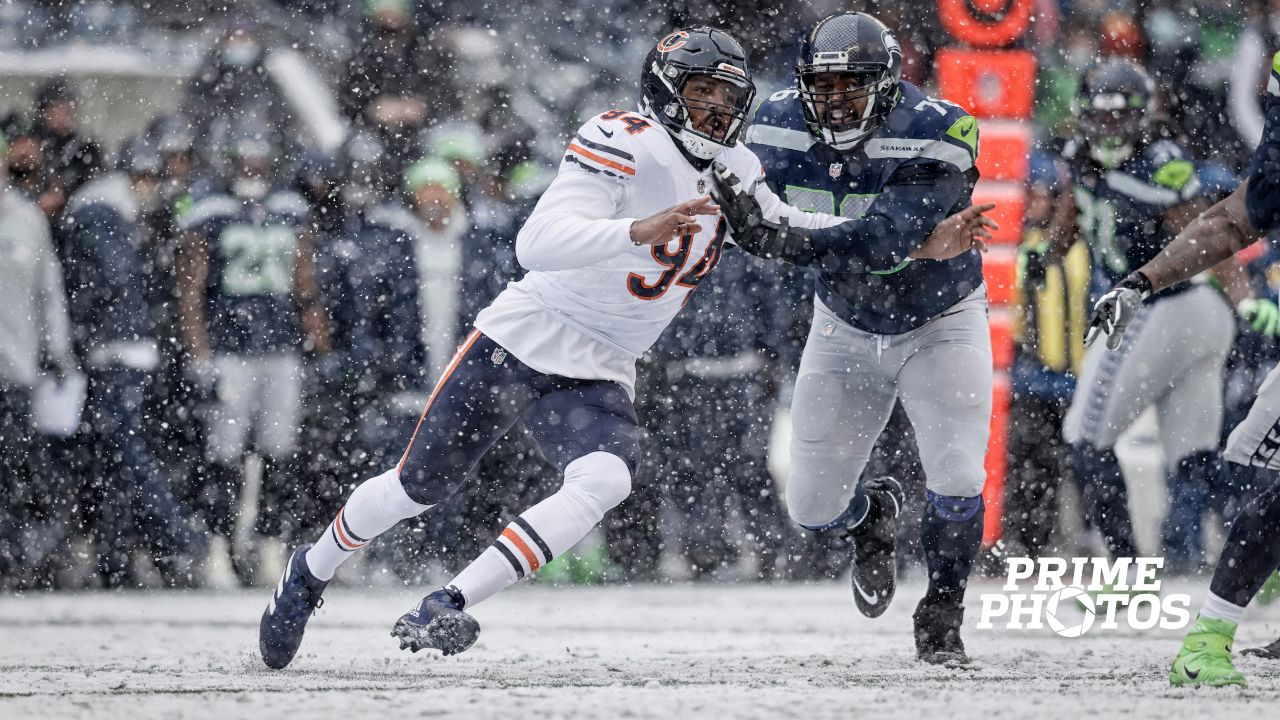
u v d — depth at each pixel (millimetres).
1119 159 30188
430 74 35844
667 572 33219
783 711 15133
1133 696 16547
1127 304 18266
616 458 17938
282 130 33688
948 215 19078
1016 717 14883
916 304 20000
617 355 18438
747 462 32844
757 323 32406
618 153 17453
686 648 22828
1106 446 29672
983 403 20297
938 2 32719
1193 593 29422
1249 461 17922
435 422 18484
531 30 37812
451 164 31719
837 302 20469
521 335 18266
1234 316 29516
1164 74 38469
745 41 36969
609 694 16406
